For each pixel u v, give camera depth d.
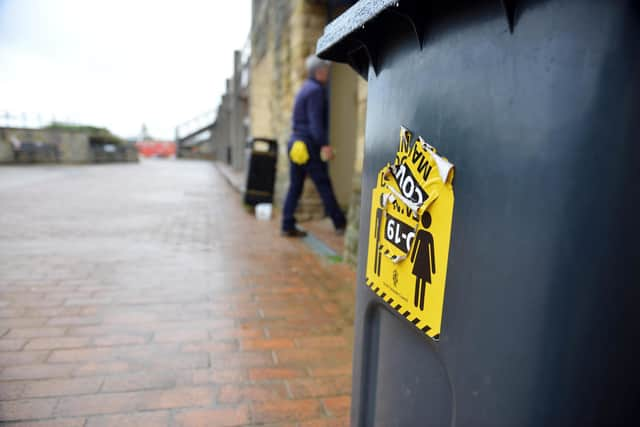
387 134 1.03
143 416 1.76
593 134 0.59
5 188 9.30
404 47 0.94
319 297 3.11
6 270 3.56
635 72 0.57
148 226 5.61
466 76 0.76
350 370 2.15
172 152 37.16
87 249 4.32
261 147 9.42
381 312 1.11
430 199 0.86
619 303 0.63
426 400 0.93
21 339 2.36
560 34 0.60
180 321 2.66
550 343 0.65
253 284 3.36
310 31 5.57
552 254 0.63
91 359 2.18
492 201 0.72
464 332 0.79
